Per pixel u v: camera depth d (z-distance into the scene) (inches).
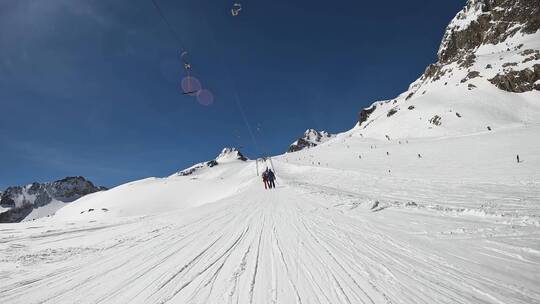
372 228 316.5
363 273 195.5
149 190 3646.7
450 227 279.6
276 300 168.7
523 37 5251.0
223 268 234.4
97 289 211.9
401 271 191.3
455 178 973.8
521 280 162.4
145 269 251.3
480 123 3176.7
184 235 389.7
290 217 451.2
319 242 283.9
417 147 2149.4
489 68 4414.4
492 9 6186.0
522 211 428.8
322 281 189.3
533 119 3093.0
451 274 178.9
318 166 2456.9
